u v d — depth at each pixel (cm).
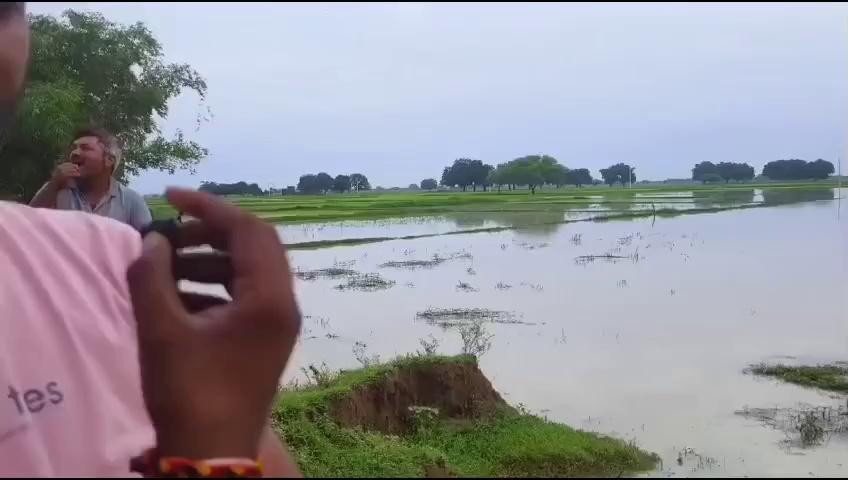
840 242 2959
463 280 2030
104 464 102
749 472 686
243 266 74
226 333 71
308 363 1030
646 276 2056
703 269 2189
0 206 125
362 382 764
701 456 721
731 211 5622
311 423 668
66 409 105
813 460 714
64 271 117
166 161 2528
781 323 1367
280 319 72
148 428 110
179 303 73
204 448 69
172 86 2530
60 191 470
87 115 2072
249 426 71
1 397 104
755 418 848
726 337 1255
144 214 501
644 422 834
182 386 70
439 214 5750
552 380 1008
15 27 109
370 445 658
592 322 1400
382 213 5841
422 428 748
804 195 9225
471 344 1136
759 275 2039
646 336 1270
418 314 1496
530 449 704
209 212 76
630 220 4678
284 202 8519
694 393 941
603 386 980
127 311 117
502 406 843
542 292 1789
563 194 11700
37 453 101
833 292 1716
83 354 109
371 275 2145
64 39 2250
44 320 111
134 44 2409
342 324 1388
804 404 896
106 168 482
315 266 2392
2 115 112
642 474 681
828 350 1156
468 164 18212
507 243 3178
